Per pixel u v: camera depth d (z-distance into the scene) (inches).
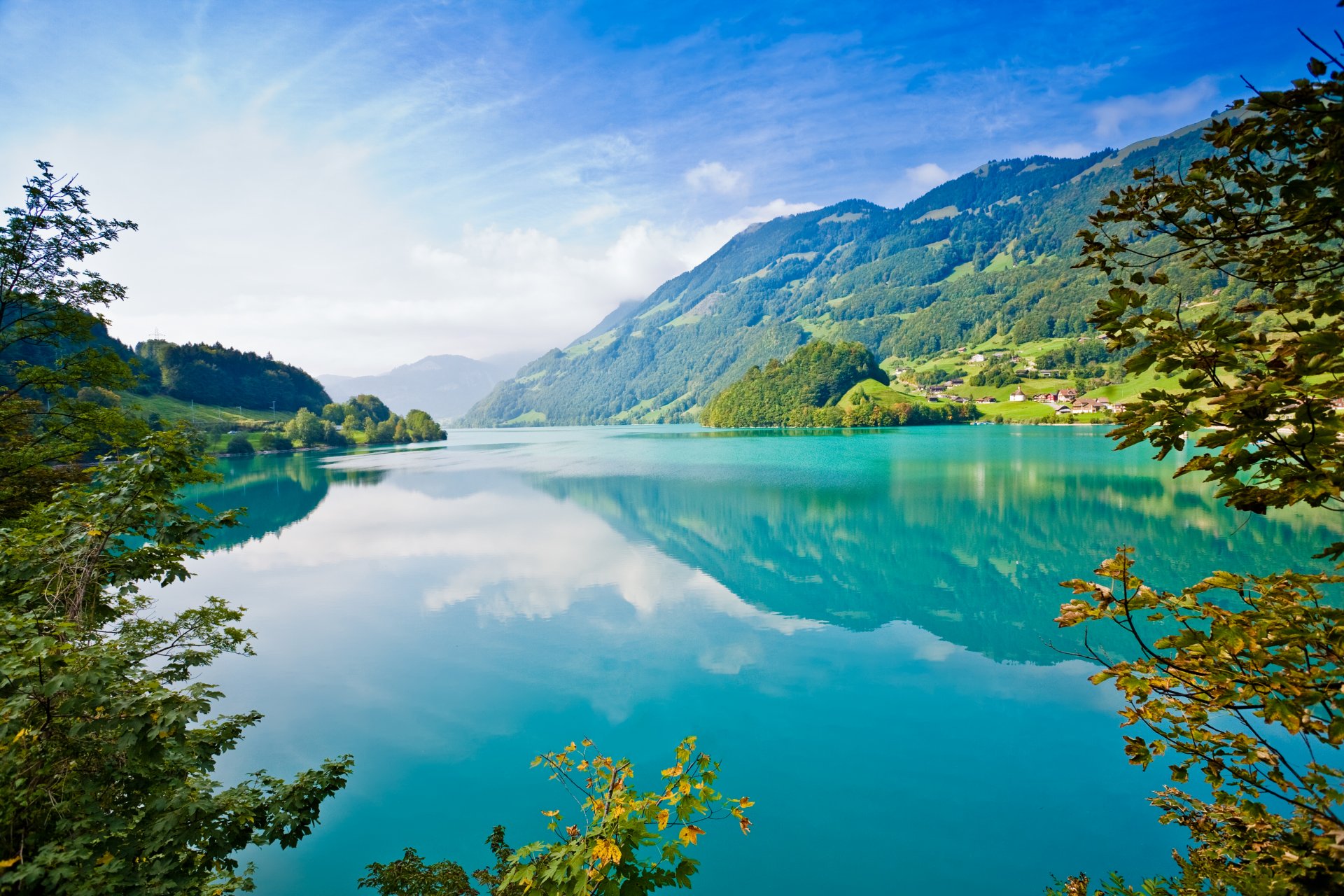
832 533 1601.9
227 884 270.7
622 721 667.4
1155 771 551.8
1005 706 679.1
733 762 583.2
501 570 1312.7
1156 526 1588.3
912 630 928.3
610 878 183.8
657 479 2802.7
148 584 1231.5
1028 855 459.2
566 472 3292.3
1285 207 143.4
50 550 265.3
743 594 1120.2
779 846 471.5
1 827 187.8
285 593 1167.6
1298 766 537.3
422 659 843.4
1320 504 131.1
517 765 587.8
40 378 532.7
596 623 978.1
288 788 270.4
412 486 2888.8
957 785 541.0
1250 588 175.5
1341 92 125.3
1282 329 139.7
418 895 286.7
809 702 697.6
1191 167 151.9
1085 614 176.6
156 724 192.4
